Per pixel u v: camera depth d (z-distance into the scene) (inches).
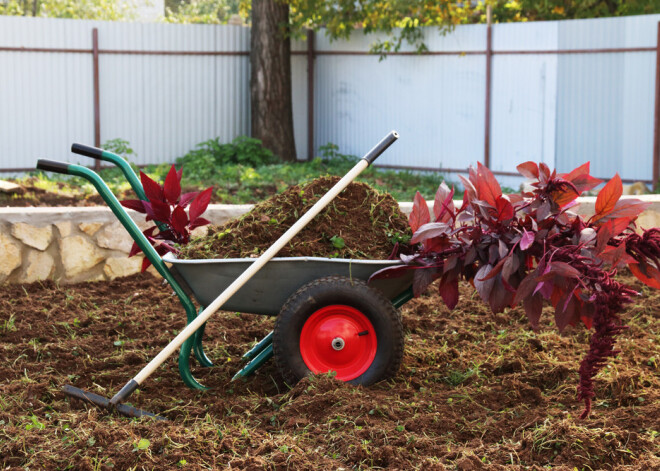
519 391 159.2
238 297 160.2
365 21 573.9
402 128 566.6
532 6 589.6
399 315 167.0
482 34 520.7
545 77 498.3
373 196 171.5
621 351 181.3
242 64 589.0
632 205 149.1
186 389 163.8
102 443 134.3
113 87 541.6
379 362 159.0
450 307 157.9
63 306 223.0
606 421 140.9
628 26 462.9
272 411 151.9
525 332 197.5
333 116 599.5
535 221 152.9
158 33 552.7
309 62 598.2
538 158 507.5
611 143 478.3
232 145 566.9
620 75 469.4
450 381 169.9
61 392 159.9
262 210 170.9
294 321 155.7
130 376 171.8
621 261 142.9
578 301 149.0
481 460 128.8
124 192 398.0
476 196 156.6
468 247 154.5
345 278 157.2
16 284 242.4
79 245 249.1
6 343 194.5
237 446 134.7
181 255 165.5
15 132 511.2
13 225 241.4
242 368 176.9
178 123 568.7
